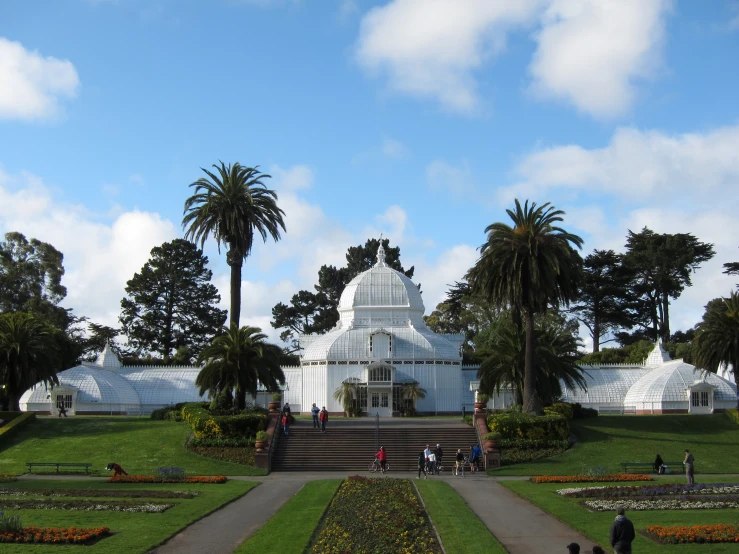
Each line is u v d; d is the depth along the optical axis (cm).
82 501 4478
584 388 8819
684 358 12444
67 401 10119
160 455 6906
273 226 8600
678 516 3959
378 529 3644
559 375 8050
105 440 7425
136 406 10700
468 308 14762
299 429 7519
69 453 7081
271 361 7819
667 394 9888
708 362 8262
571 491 4875
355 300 11694
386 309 11631
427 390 10650
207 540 3612
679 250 14438
